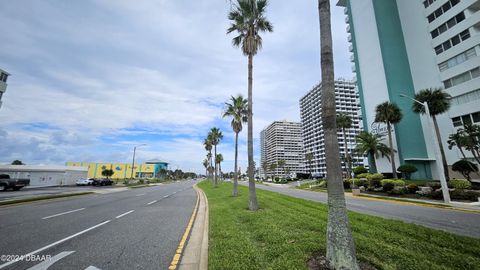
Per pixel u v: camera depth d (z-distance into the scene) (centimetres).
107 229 795
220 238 612
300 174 10356
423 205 1722
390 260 455
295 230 697
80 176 5269
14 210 1244
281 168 15588
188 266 463
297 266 412
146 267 457
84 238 676
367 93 5097
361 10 5325
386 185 2578
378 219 884
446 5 3850
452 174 3672
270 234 639
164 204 1550
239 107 2438
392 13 4834
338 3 6316
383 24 4784
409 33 4572
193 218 1014
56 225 858
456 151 3622
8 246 596
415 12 4431
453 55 3716
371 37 5009
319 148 12444
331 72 511
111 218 1009
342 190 455
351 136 11850
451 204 1664
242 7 1389
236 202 1488
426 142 4219
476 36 3378
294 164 16375
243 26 1444
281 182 7381
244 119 2502
